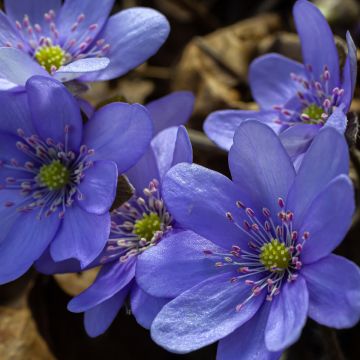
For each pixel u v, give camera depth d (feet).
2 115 0.57
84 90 0.59
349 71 0.55
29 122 0.57
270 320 0.51
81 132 0.56
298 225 0.52
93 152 0.56
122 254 0.57
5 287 0.64
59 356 0.63
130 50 0.59
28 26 0.61
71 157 0.57
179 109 0.60
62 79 0.57
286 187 0.53
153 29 0.59
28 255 0.56
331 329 0.57
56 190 0.58
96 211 0.55
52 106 0.56
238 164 0.53
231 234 0.54
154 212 0.57
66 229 0.56
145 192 0.57
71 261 0.57
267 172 0.53
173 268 0.53
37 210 0.58
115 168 0.54
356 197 0.62
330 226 0.50
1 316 0.63
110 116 0.56
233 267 0.54
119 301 0.55
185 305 0.52
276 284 0.53
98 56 0.60
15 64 0.55
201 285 0.53
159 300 0.54
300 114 0.60
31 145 0.58
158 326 0.52
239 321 0.52
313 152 0.51
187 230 0.54
